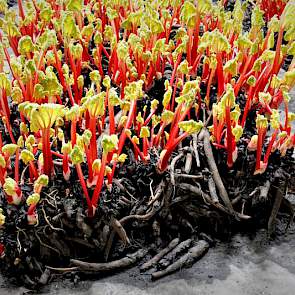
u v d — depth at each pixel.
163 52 2.05
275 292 1.54
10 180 1.44
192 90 1.52
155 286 1.55
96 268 1.56
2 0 2.29
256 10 2.05
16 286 1.54
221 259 1.67
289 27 2.02
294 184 1.81
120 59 1.89
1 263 1.56
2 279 1.55
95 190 1.49
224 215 1.74
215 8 2.37
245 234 1.79
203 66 2.10
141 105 2.00
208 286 1.55
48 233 1.54
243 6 2.59
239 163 1.75
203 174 1.71
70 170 1.62
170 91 1.62
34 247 1.54
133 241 1.67
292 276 1.61
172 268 1.60
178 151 1.74
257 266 1.65
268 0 2.92
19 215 1.49
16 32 2.18
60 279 1.57
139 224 1.66
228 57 2.13
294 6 1.79
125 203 1.63
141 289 1.54
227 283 1.57
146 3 2.10
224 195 1.70
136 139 1.66
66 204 1.54
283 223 1.83
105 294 1.51
